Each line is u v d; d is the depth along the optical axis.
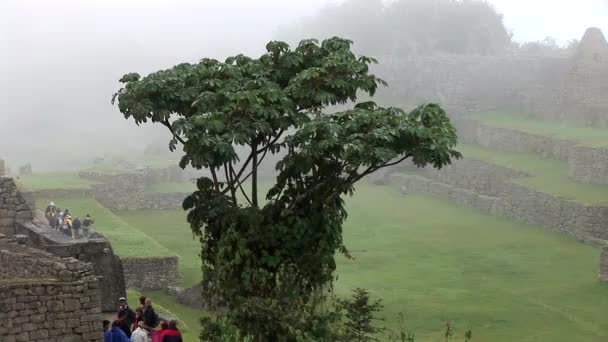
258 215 25.25
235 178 25.92
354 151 23.84
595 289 52.38
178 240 67.25
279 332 24.22
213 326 25.19
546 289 52.84
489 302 49.91
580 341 42.41
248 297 24.73
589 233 65.75
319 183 25.36
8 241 28.30
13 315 21.81
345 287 52.59
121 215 79.56
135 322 26.88
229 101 24.78
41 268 22.91
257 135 25.89
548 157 87.12
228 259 24.95
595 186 73.56
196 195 26.02
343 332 25.55
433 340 42.44
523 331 44.41
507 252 63.38
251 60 27.33
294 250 25.34
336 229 25.69
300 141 24.62
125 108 25.59
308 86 25.86
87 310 22.41
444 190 86.00
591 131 90.50
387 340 40.53
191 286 49.19
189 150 24.22
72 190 73.25
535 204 72.56
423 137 24.30
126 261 50.56
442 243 66.81
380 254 63.19
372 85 26.59
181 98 25.44
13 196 33.69
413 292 52.22
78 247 29.47
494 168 86.19
